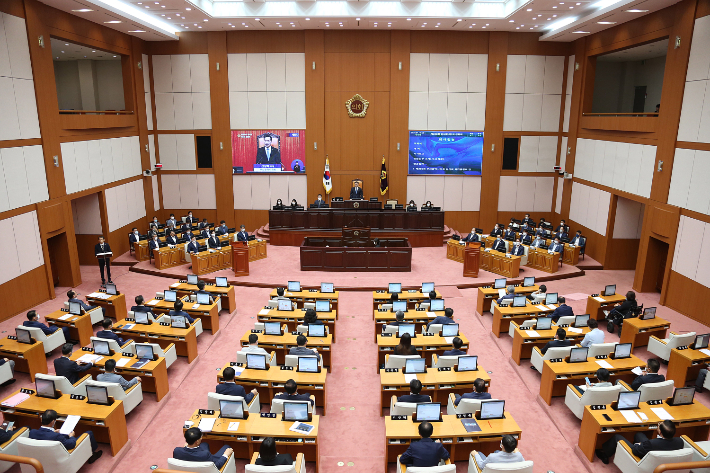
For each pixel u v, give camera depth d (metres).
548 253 18.05
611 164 18.62
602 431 7.36
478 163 23.39
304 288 16.12
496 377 10.52
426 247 21.47
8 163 13.36
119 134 19.73
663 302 15.12
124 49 20.05
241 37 22.08
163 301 12.64
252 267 18.38
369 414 9.05
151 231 18.81
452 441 6.92
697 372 10.05
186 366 10.81
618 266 19.12
